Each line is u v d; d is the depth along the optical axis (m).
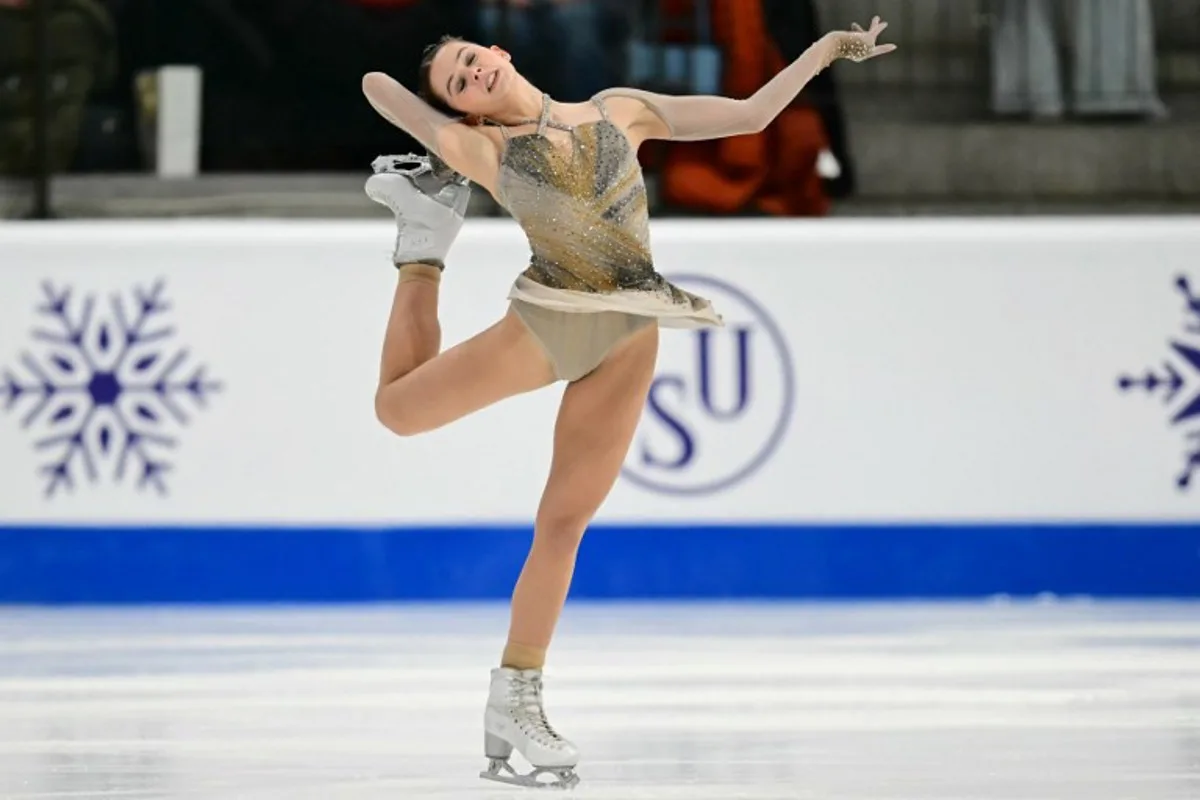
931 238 27.84
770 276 27.88
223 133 30.30
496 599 27.80
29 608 27.41
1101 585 27.95
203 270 27.78
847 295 27.88
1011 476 27.92
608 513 27.77
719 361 27.78
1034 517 27.92
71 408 27.80
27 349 27.78
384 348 13.34
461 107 13.02
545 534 12.96
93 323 27.78
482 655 21.12
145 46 30.03
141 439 27.75
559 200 12.80
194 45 30.11
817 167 30.22
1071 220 28.11
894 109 30.55
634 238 13.05
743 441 27.78
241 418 27.78
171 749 14.24
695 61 29.80
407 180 13.39
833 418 27.86
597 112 13.32
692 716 16.16
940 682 18.56
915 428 27.89
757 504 27.81
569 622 24.95
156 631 24.06
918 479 27.88
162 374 27.77
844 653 21.23
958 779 12.59
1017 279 27.91
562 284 12.84
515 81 13.05
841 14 30.55
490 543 27.78
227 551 27.78
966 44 30.61
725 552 27.81
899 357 27.88
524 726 12.48
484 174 13.06
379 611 26.67
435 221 13.29
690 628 24.14
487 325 27.73
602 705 16.95
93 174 30.12
